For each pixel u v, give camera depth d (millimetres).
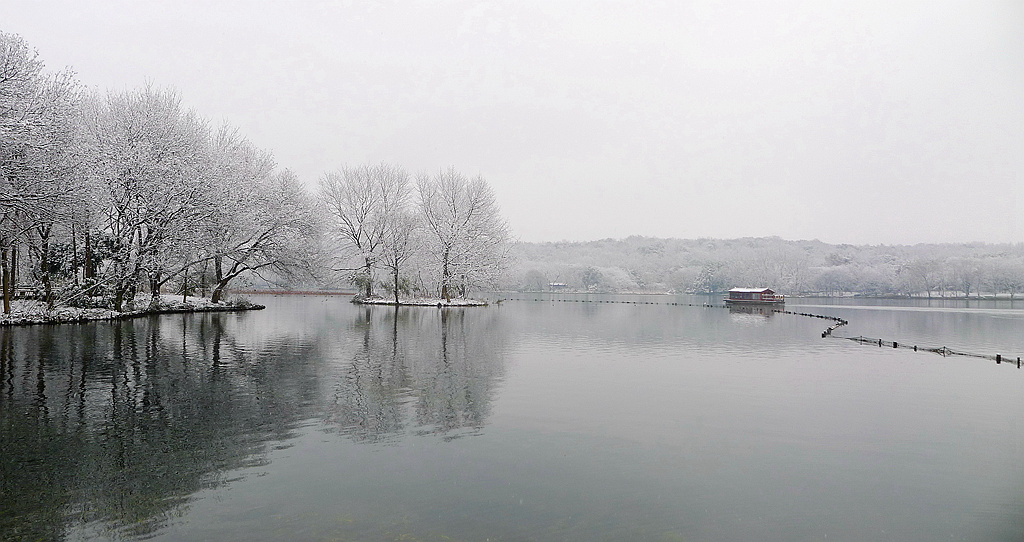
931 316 69562
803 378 21672
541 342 32281
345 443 12547
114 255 39125
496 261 77562
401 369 21812
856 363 26016
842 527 9000
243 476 10539
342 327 39188
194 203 42719
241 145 60031
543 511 9273
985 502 10008
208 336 31281
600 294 160500
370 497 9680
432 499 9648
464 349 28297
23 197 28859
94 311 37469
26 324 32812
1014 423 15172
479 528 8617
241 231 52312
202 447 12078
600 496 9938
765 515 9344
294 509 9164
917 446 13102
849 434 13984
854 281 151625
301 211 60250
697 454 12258
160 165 40094
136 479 10312
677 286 169250
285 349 26719
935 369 24453
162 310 46875
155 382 18359
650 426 14344
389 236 75375
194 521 8703
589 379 20562
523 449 12352
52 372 19547
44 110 30156
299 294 109375
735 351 29859
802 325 50469
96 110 42344
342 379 19500
